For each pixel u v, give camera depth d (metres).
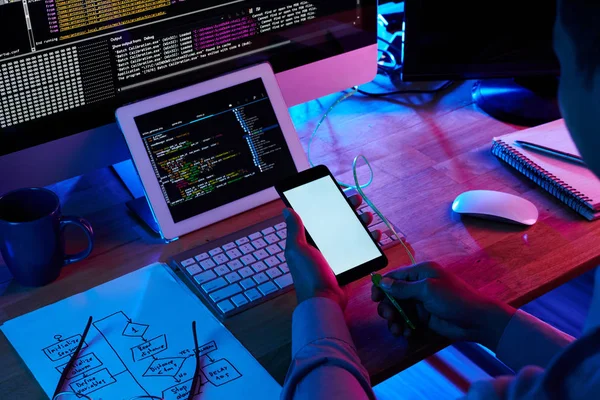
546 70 1.29
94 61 0.99
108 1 0.96
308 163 1.13
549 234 1.04
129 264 0.98
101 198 1.11
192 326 0.87
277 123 1.11
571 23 0.53
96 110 1.02
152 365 0.81
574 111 0.53
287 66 1.19
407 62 1.28
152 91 1.07
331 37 1.21
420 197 1.12
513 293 0.93
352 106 1.37
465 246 1.01
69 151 1.02
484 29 1.24
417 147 1.25
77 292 0.93
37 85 0.95
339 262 0.90
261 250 0.98
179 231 1.02
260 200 1.08
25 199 0.92
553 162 1.16
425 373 1.57
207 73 1.11
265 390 0.79
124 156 1.08
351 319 0.89
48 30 0.93
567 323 1.50
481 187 1.14
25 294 0.92
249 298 0.91
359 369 0.72
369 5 1.22
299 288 0.84
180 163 1.04
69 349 0.83
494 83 1.40
